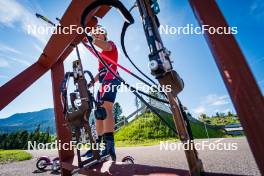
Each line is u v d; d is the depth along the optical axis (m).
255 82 0.70
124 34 1.48
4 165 5.94
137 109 20.11
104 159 2.12
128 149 9.29
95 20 2.34
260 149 0.66
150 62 0.98
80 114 1.87
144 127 17.48
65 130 2.64
